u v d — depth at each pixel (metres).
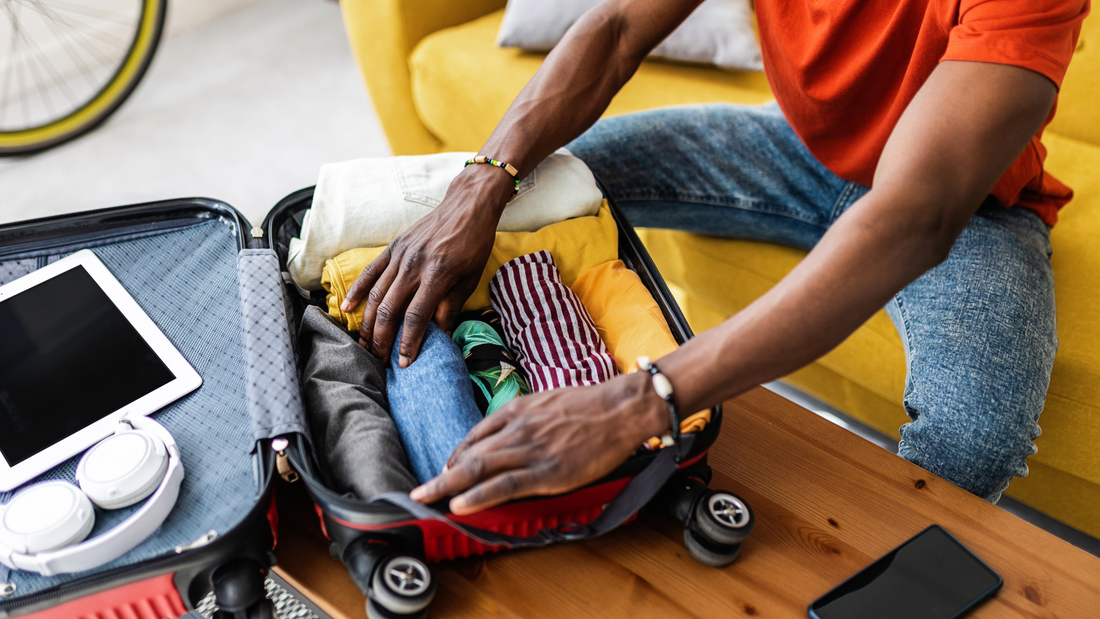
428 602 0.57
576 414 0.57
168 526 0.59
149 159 1.79
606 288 0.80
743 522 0.63
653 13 0.88
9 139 1.71
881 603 0.62
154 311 0.75
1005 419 0.78
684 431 0.63
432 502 0.56
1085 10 0.64
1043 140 1.16
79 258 0.76
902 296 0.91
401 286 0.72
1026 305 0.84
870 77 0.83
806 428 0.77
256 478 0.61
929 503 0.71
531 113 0.84
